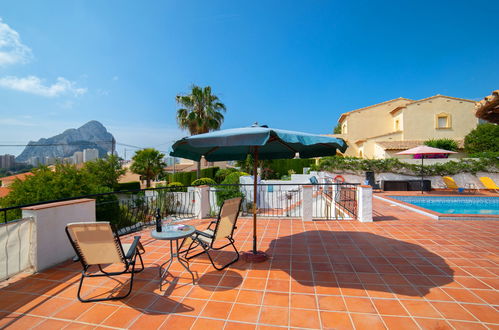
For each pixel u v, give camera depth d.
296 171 21.58
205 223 6.31
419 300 2.53
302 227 5.74
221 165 34.47
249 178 12.52
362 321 2.20
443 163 14.45
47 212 3.44
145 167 26.12
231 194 9.88
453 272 3.20
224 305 2.49
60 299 2.63
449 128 21.00
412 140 20.86
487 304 2.45
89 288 2.87
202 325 2.17
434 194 11.72
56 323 2.22
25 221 3.24
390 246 4.29
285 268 3.39
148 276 3.18
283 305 2.47
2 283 2.99
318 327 2.12
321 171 15.45
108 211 8.27
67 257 3.73
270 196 13.24
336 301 2.53
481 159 14.02
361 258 3.73
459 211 8.91
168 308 2.44
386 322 2.18
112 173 22.66
